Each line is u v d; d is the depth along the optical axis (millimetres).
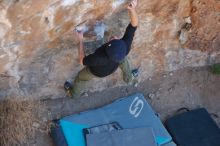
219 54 7121
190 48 6859
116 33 5918
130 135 6109
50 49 5508
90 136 5988
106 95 6676
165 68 7000
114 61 4852
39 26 4812
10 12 4375
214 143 6414
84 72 5562
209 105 7047
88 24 5348
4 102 5805
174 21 6301
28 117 5926
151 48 6578
